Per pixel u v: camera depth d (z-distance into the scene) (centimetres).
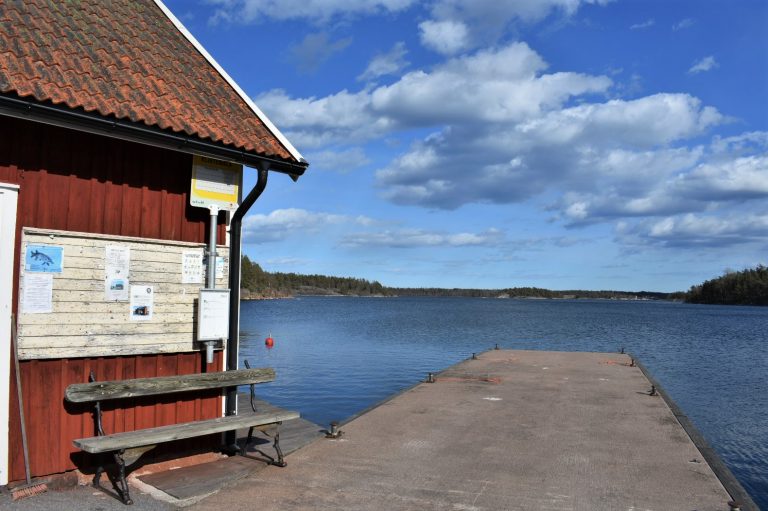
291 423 856
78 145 543
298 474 587
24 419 502
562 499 521
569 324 5925
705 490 545
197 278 624
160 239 596
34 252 511
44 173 521
